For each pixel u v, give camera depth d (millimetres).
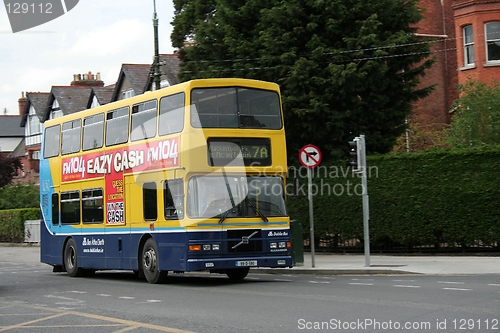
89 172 20516
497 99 26734
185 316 11188
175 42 28625
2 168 53844
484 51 34906
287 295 13609
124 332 9875
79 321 11172
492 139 26359
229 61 25344
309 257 24078
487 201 21812
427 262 20203
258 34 24781
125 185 18672
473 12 35250
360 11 23859
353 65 22984
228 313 11336
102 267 19750
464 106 27562
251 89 16953
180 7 29219
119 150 19031
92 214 20312
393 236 23297
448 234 22281
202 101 16406
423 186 22719
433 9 42531
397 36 24016
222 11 25422
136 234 18109
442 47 41906
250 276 19516
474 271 17766
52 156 22859
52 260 22703
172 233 16562
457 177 22188
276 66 23844
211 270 17750
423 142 36500
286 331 9422
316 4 23516
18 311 12836
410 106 26141
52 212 22719
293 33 23891
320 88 23828
